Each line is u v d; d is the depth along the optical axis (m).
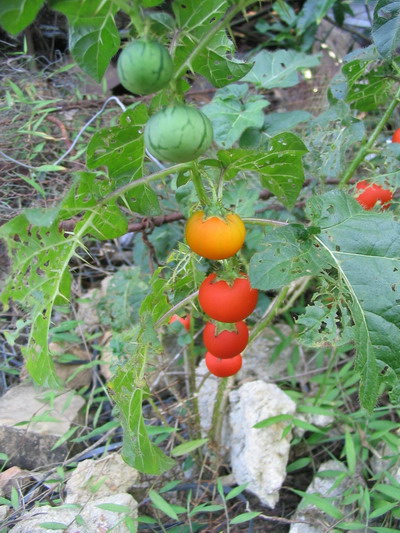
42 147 0.42
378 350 0.21
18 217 0.19
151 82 0.17
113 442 0.35
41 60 0.55
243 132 0.39
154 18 0.19
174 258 0.26
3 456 0.32
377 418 0.37
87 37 0.20
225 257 0.21
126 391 0.25
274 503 0.31
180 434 0.37
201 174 0.23
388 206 0.33
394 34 0.28
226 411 0.37
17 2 0.17
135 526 0.28
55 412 0.35
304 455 0.36
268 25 0.60
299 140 0.22
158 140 0.18
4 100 0.45
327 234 0.22
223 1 0.19
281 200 0.27
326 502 0.29
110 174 0.23
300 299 0.44
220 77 0.22
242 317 0.23
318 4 0.55
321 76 0.59
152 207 0.25
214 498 0.33
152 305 0.27
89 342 0.42
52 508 0.29
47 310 0.24
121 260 0.49
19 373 0.38
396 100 0.32
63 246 0.22
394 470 0.32
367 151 0.33
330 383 0.38
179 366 0.41
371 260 0.22
